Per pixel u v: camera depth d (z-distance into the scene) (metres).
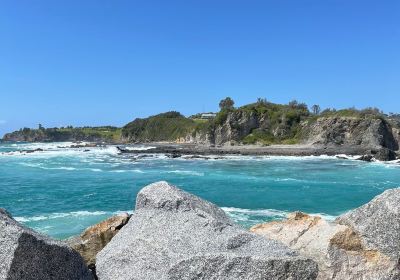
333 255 8.95
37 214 26.67
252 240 8.47
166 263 7.96
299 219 10.79
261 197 33.50
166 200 9.30
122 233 9.20
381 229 9.27
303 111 120.50
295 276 7.57
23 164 64.50
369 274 8.80
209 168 57.88
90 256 10.88
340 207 29.48
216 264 7.59
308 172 52.38
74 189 37.91
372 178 46.31
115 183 42.09
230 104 153.12
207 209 9.52
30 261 6.90
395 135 98.25
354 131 97.50
